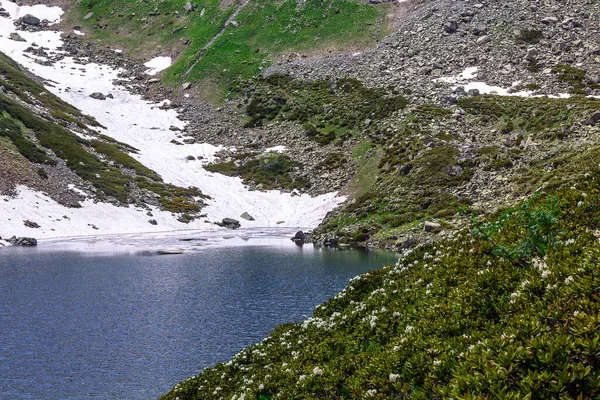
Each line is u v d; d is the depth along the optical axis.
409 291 12.42
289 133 131.62
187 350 31.72
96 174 111.44
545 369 5.68
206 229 102.44
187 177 122.56
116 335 34.78
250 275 55.88
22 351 31.47
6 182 97.06
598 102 84.25
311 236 85.69
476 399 5.60
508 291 8.92
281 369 12.14
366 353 10.06
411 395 7.07
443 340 8.36
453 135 93.56
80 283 52.38
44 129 117.62
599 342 5.51
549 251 9.20
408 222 73.81
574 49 121.81
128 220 101.19
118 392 25.47
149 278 55.09
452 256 12.67
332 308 16.69
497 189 69.88
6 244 81.56
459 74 125.81
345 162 112.94
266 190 116.94
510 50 128.62
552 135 76.31
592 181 12.20
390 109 118.62
